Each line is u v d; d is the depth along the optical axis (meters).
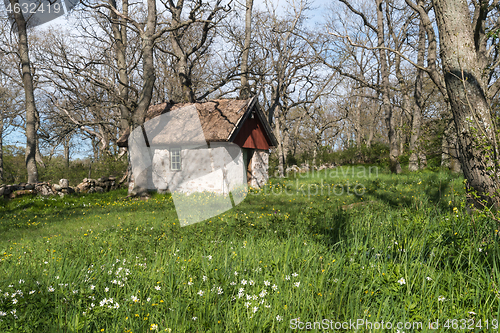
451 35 5.46
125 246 6.10
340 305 3.11
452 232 4.47
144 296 3.57
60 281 3.82
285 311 3.04
